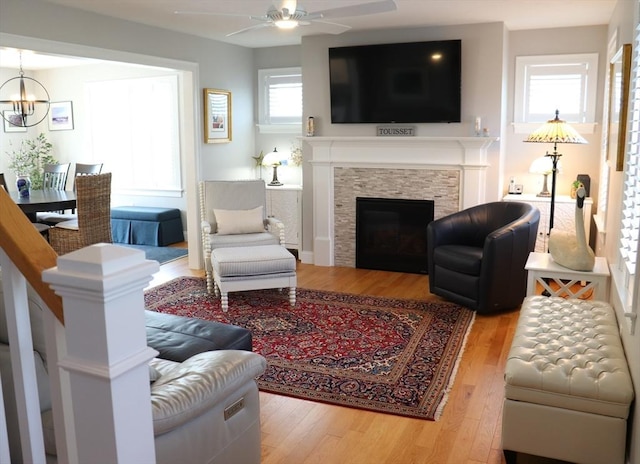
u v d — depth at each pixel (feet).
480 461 8.74
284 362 12.52
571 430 8.08
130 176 27.53
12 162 28.94
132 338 3.47
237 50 23.04
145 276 3.47
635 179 9.27
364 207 20.65
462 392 11.06
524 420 8.29
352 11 11.03
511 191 20.03
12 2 14.12
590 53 18.80
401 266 20.47
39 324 5.49
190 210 21.20
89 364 3.38
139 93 26.58
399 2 15.25
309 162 21.39
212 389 6.55
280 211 22.52
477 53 18.61
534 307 11.09
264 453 8.98
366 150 20.34
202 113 21.24
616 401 7.78
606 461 7.99
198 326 10.46
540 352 8.81
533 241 16.01
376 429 9.72
